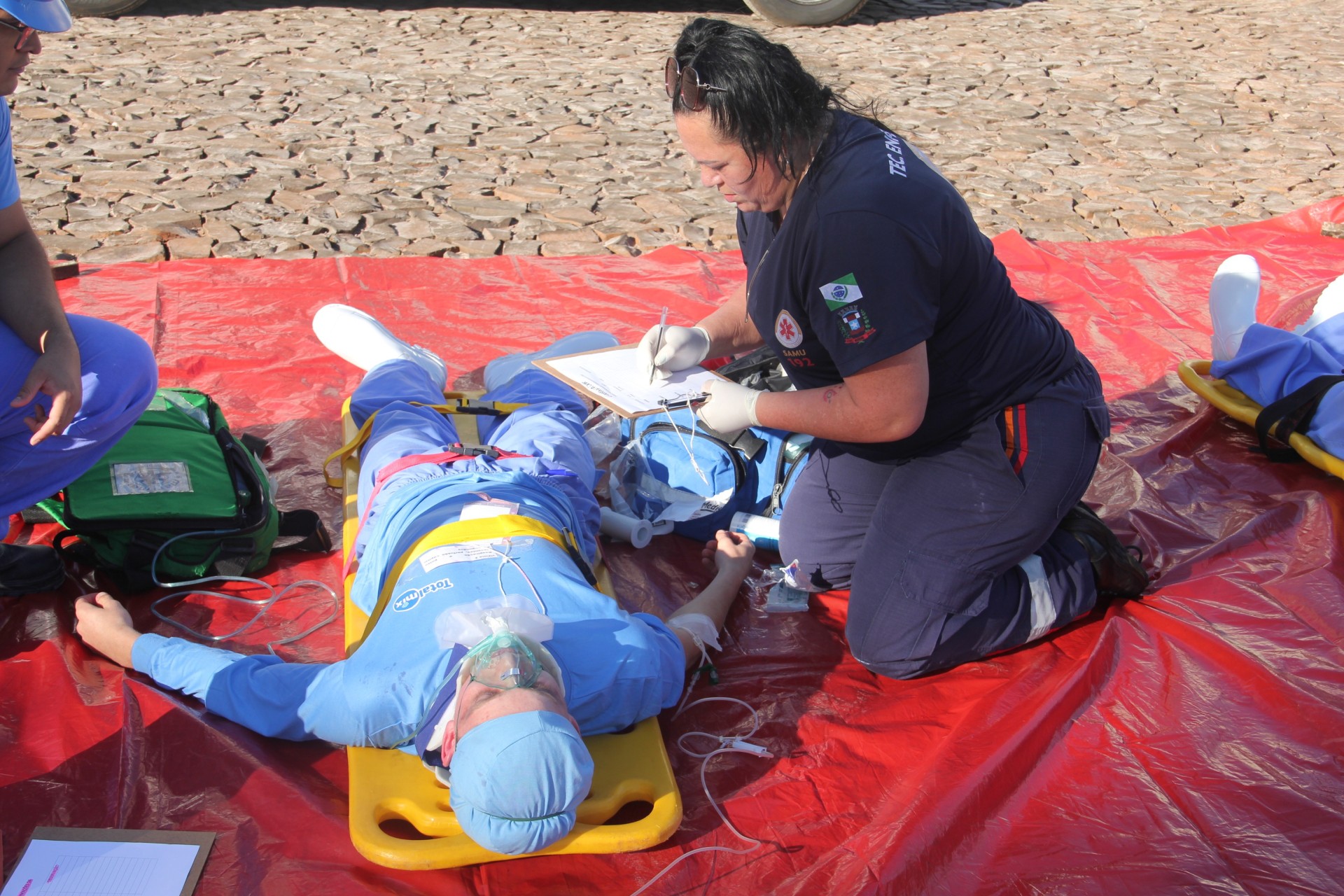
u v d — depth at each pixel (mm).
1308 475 3748
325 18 9477
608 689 2299
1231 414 3996
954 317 2533
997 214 6184
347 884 2100
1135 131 7766
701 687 2787
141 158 6094
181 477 2990
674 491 3408
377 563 2707
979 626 2777
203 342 4246
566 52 8984
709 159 2246
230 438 3158
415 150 6582
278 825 2211
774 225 2498
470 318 4676
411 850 2092
